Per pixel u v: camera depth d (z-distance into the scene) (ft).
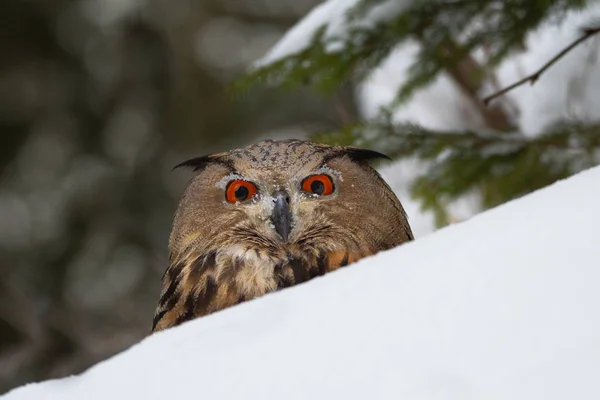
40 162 82.02
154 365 15.70
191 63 90.17
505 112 43.52
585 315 13.32
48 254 77.61
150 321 65.92
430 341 13.83
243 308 16.46
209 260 29.22
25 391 16.84
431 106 48.62
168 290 29.48
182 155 86.28
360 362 13.96
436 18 32.68
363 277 15.78
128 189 80.74
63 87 84.79
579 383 12.50
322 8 34.58
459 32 32.99
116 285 76.33
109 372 16.21
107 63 86.38
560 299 13.70
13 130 83.15
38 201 79.87
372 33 32.71
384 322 14.48
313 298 15.78
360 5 32.68
